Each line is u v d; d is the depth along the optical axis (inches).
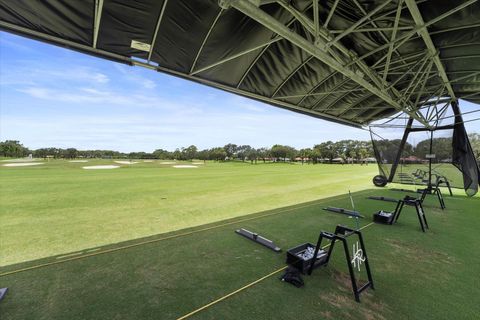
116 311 75.7
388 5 115.1
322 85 205.9
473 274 101.0
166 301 81.1
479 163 357.1
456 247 131.1
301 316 73.7
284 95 214.5
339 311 76.2
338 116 312.0
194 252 122.2
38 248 124.6
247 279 95.9
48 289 87.6
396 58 172.7
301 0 112.7
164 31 114.9
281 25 95.9
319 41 111.5
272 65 171.3
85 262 109.6
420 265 109.5
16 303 79.0
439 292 87.4
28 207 215.6
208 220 182.5
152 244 132.2
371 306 79.0
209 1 102.0
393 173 397.7
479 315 74.2
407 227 167.9
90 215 192.1
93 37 110.7
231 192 321.4
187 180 470.9
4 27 96.0
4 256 114.6
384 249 128.3
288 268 101.1
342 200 269.1
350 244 135.5
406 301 81.8
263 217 191.8
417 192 317.1
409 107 276.4
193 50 131.6
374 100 263.7
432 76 206.7
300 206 235.5
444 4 110.6
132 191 319.0
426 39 126.9
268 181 467.8
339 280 95.7
